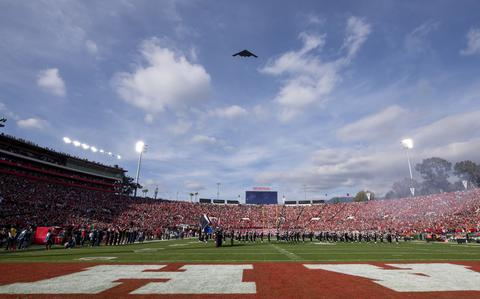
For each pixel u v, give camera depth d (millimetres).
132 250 21406
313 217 72938
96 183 72062
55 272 11078
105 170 77375
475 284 8898
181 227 57312
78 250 21266
